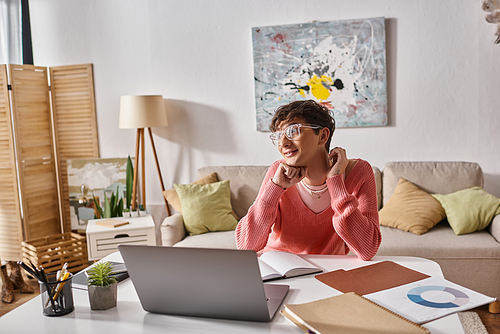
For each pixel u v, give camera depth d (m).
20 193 3.51
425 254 2.63
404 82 3.35
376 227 1.48
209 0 3.58
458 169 3.15
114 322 1.04
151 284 1.04
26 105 3.57
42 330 1.01
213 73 3.63
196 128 3.71
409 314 0.99
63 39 3.81
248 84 3.59
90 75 3.76
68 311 1.09
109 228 3.06
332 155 1.52
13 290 3.22
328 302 1.04
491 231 2.79
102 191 3.80
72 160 3.83
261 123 3.56
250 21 3.53
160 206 3.81
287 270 1.29
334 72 3.39
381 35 3.29
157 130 3.75
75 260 3.34
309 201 1.57
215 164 3.71
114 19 3.73
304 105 1.45
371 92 3.35
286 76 3.47
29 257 3.26
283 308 1.08
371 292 1.13
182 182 3.78
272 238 1.68
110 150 3.85
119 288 1.26
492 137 3.26
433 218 2.90
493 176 3.29
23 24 3.78
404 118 3.38
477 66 3.23
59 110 3.85
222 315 1.03
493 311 2.56
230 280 0.98
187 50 3.65
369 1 3.33
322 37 3.38
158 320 1.04
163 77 3.71
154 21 3.67
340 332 0.89
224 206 3.21
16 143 3.47
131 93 3.77
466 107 3.28
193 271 1.00
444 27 3.25
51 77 3.82
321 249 1.63
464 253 2.60
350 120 3.41
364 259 1.42
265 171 3.41
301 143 1.43
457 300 1.04
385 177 3.27
